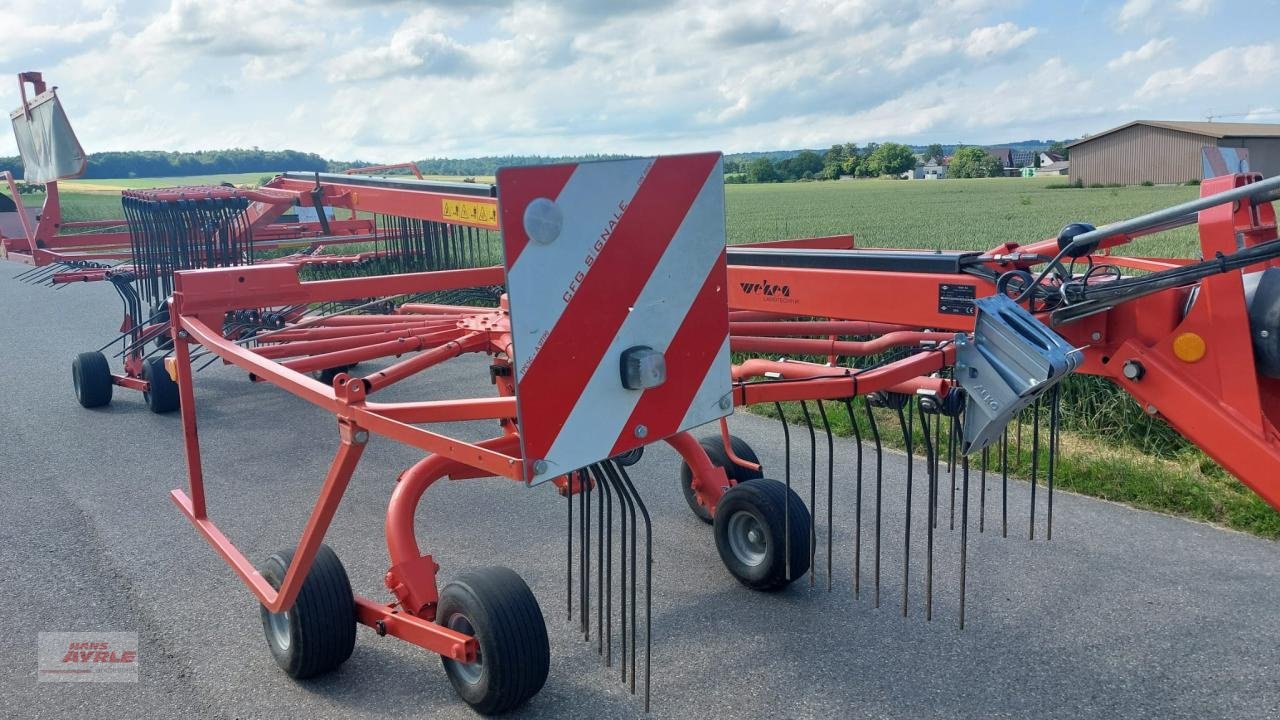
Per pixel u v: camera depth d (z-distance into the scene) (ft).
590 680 11.32
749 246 16.01
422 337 15.19
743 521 13.76
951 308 11.32
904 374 10.34
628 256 8.29
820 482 18.16
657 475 19.30
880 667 11.45
